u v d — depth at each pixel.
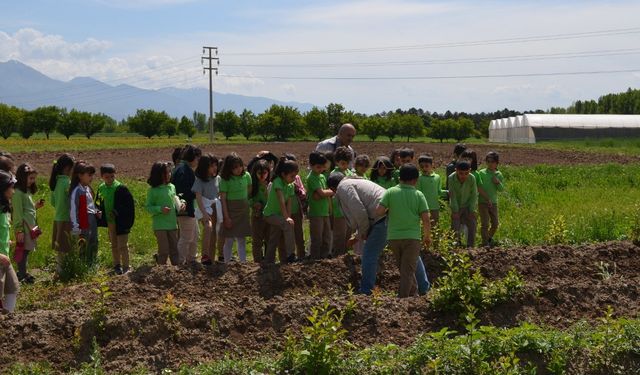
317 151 11.64
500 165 38.03
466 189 13.24
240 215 11.47
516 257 10.90
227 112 93.44
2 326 7.41
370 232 9.58
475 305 8.20
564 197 21.41
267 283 9.78
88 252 11.47
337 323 6.77
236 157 11.25
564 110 118.69
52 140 88.56
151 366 7.05
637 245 11.82
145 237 15.30
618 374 6.87
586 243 12.55
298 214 11.64
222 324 7.67
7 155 10.75
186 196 11.41
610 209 17.47
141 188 24.20
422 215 9.31
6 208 8.82
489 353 6.81
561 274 10.52
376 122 87.00
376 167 12.29
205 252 11.18
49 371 6.81
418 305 8.24
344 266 10.44
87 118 102.94
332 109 91.50
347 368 6.58
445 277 8.48
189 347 7.35
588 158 45.09
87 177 11.21
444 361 6.58
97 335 7.41
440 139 89.88
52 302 9.05
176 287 9.52
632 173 29.33
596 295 8.82
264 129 90.31
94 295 9.17
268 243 11.42
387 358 6.77
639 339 7.13
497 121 91.94
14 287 8.51
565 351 6.94
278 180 11.00
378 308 8.05
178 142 77.62
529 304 8.47
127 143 74.81
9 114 97.31
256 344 7.47
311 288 9.89
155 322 7.55
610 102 108.38
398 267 10.42
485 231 14.14
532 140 75.19
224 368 6.64
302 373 6.56
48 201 21.62
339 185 9.79
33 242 11.30
